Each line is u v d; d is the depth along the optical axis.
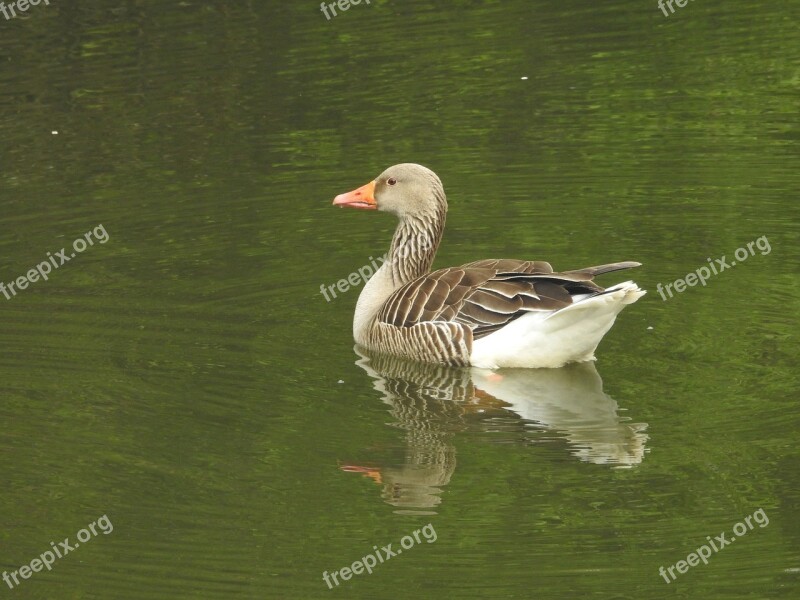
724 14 27.06
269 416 12.45
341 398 12.91
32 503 10.93
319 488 11.07
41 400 12.88
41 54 25.19
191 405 12.73
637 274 16.12
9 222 18.52
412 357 13.93
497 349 13.47
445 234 17.80
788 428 11.74
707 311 14.89
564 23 26.81
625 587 9.57
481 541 10.23
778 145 20.48
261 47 25.52
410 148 20.94
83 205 19.12
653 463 11.27
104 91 23.50
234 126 22.14
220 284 16.28
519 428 12.11
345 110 22.64
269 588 9.71
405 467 11.38
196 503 10.88
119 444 11.92
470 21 27.06
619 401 12.58
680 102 22.62
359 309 14.95
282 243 17.66
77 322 14.99
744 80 23.39
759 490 10.73
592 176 19.67
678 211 18.23
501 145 21.03
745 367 13.23
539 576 9.70
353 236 17.92
